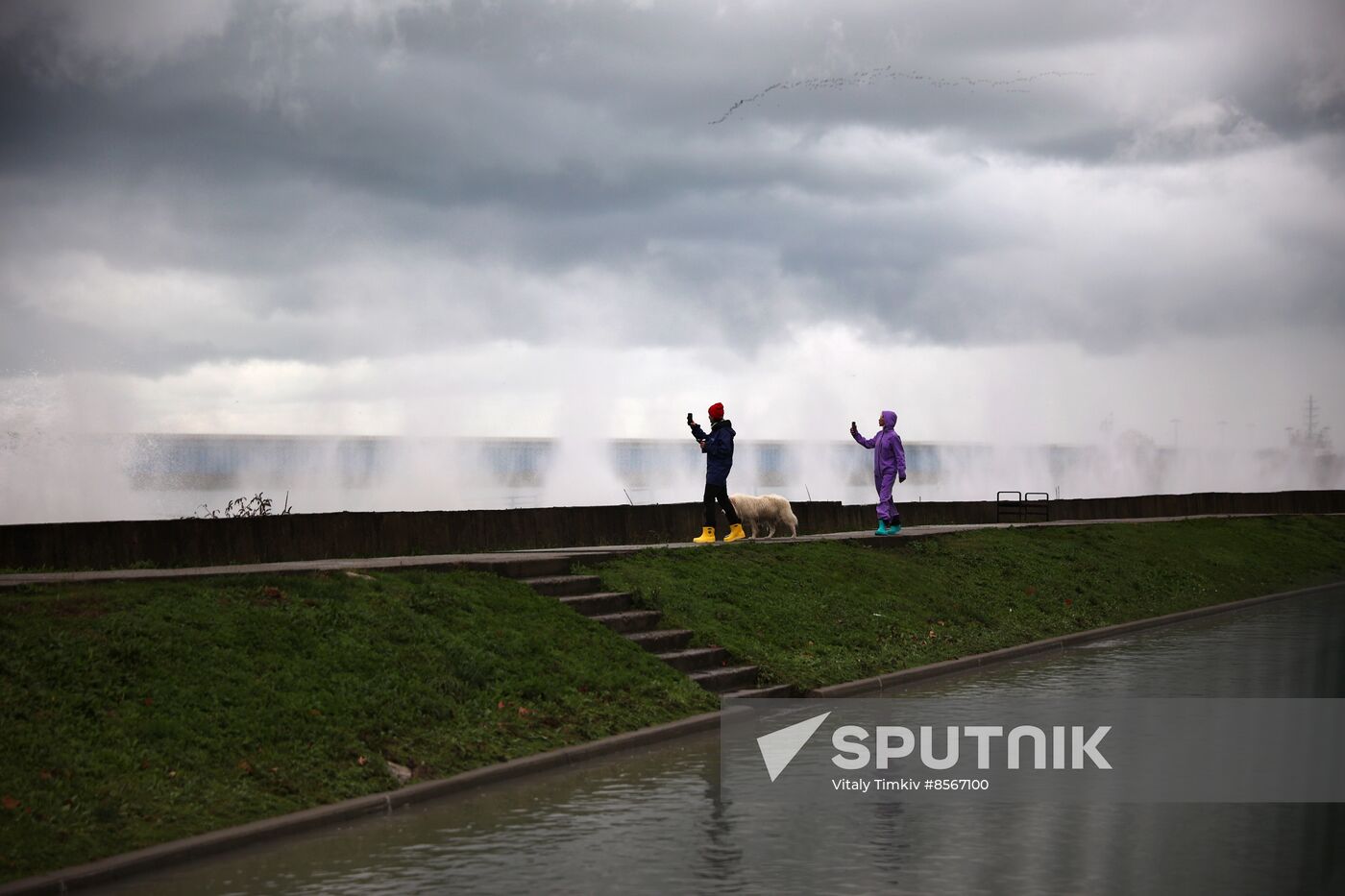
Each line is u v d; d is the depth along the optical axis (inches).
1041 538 1295.5
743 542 944.9
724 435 949.2
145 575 588.4
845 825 424.2
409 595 637.3
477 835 410.9
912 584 981.2
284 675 511.5
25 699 439.8
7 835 365.4
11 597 525.3
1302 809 447.5
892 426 1119.6
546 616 671.8
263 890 351.9
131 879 364.2
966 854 387.2
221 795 423.2
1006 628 948.6
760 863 375.9
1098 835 410.6
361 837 409.4
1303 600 1279.5
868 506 1333.7
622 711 598.5
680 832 415.5
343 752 474.6
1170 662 835.4
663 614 746.2
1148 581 1238.9
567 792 475.5
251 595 579.2
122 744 433.1
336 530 841.5
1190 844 399.5
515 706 563.2
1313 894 345.1
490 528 935.0
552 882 357.4
